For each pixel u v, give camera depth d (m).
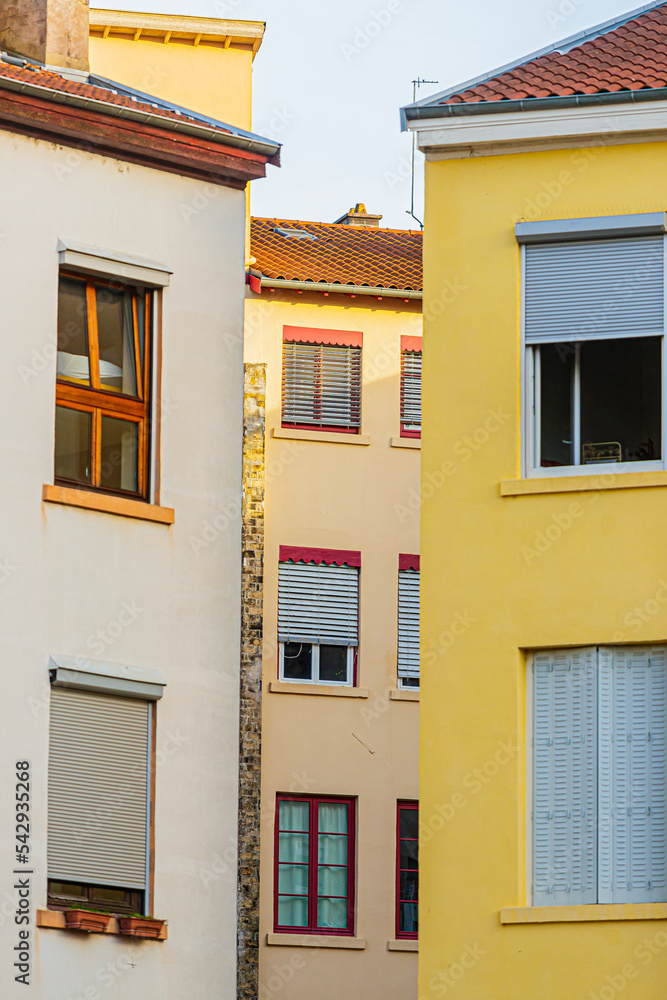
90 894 26.08
